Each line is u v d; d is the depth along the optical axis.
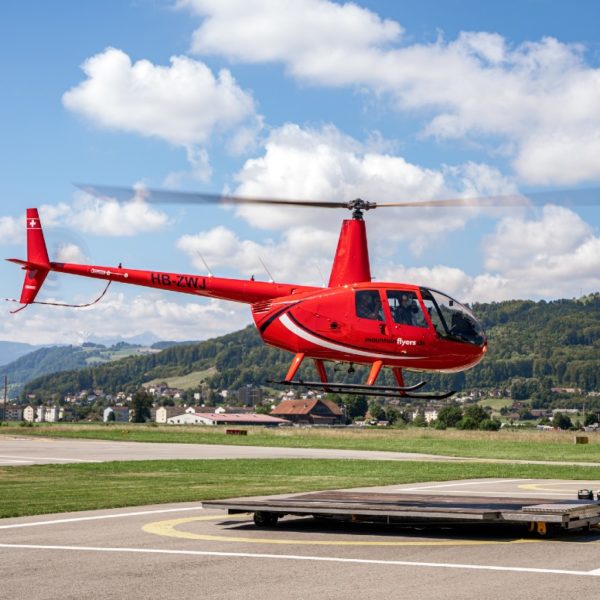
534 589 10.25
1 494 22.78
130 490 24.03
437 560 12.43
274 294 23.25
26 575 11.31
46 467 33.94
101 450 49.94
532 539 14.66
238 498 21.78
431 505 15.21
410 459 43.31
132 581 10.90
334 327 21.95
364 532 15.66
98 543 14.16
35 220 26.69
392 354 21.69
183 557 12.74
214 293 23.75
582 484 27.33
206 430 89.50
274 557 12.74
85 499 21.34
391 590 10.27
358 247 22.44
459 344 21.77
